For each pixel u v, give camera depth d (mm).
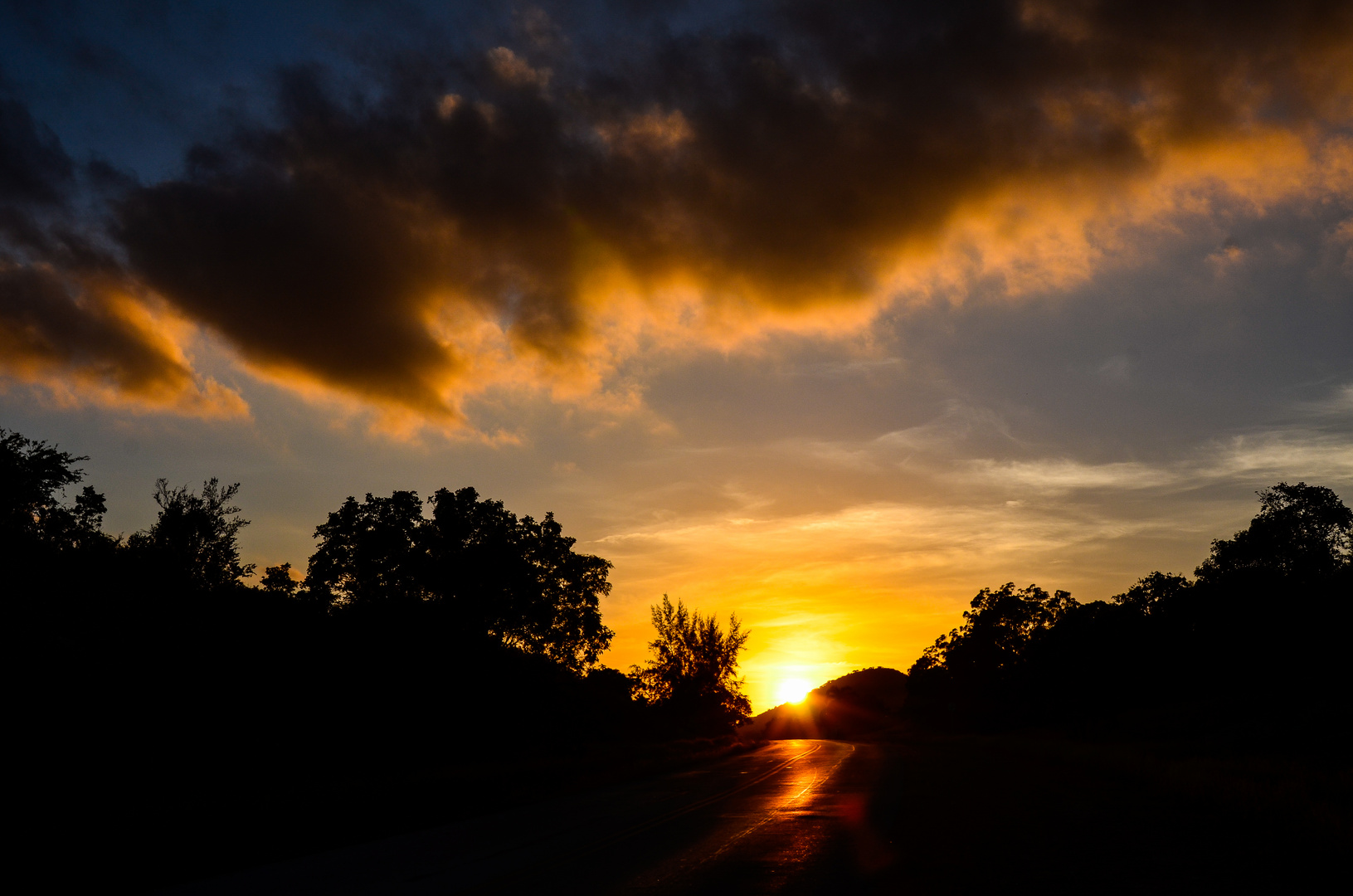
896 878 9586
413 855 12148
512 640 43656
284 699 29891
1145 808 15562
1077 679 68875
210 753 25234
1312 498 57062
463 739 35719
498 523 42969
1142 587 71938
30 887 10586
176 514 33719
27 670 22266
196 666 27109
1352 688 48188
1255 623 55219
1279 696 49094
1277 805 13094
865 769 28781
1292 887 8688
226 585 33781
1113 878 9312
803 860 10875
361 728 31922
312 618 34531
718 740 51312
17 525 28406
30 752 20422
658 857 11297
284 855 12984
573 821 15836
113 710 23250
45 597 25344
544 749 37969
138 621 26969
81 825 14219
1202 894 8430
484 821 16438
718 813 16516
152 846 12758
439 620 37656
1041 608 100750
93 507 31125
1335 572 54875
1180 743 33250
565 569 44469
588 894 8922
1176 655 63500
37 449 29953
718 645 70000
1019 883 9180
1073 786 20297
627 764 31359
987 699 87812
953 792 19859
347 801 17641
